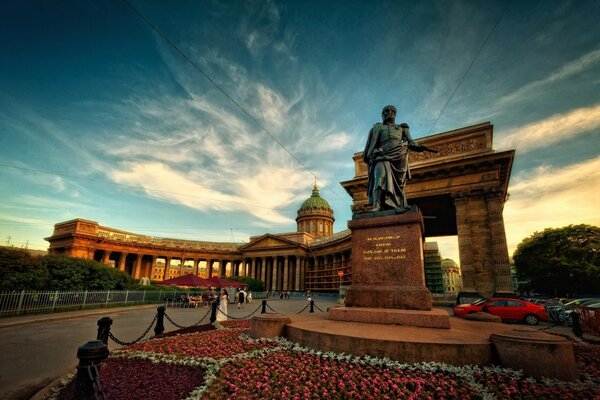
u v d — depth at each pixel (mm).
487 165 28312
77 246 67750
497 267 26234
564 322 18391
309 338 6969
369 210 9852
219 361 6605
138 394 5340
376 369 5539
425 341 5832
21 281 20875
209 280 29938
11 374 7340
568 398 4598
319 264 75438
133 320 18078
